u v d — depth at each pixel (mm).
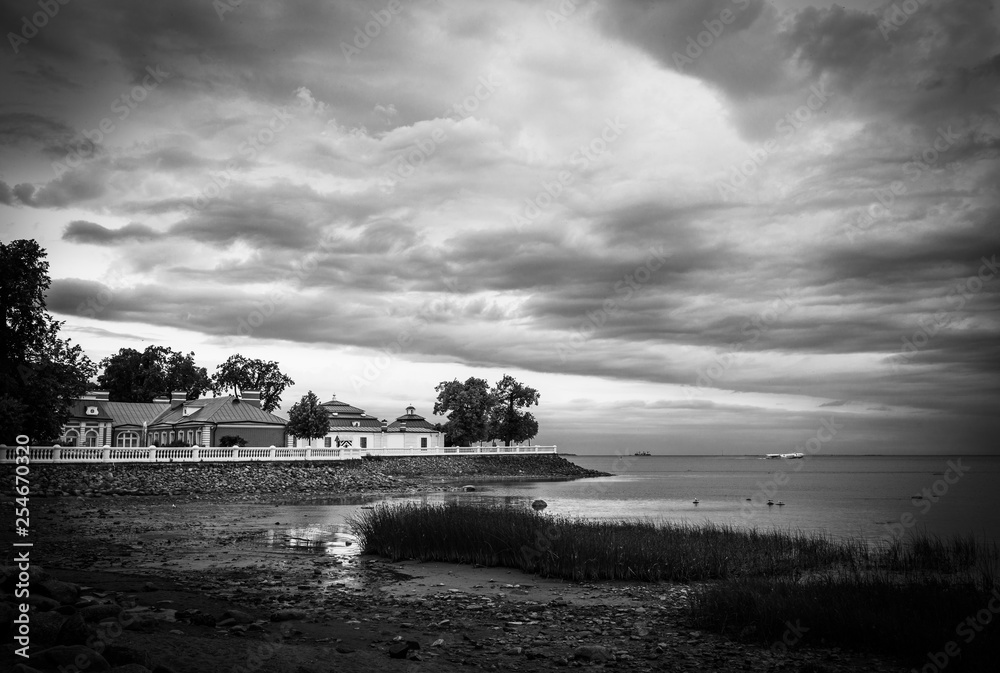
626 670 13539
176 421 99438
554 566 24734
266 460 82562
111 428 103438
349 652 13523
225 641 13711
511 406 145250
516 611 18719
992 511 63938
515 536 27031
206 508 53750
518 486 100375
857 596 17531
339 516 47250
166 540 32656
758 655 14641
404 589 21812
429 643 14891
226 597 18734
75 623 11742
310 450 90125
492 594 21359
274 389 136375
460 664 13438
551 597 21078
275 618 16531
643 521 47562
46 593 15391
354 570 25109
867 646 15023
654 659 14312
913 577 24703
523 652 14570
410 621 17094
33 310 60500
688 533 32688
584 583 23641
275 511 51500
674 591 22172
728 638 15984
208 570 23922
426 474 109250
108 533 34969
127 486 66125
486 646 15000
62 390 63250
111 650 11117
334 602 18969
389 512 32062
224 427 91938
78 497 59969
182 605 17547
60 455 67000
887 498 86375
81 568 23438
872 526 48875
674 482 131875
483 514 31516
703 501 75125
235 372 134375
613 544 25969
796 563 27359
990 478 168375
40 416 62281
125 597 18094
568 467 147625
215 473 74875
